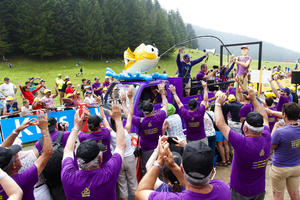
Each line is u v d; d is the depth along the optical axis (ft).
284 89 17.66
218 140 16.31
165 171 6.12
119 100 16.40
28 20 177.78
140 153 11.30
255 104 9.10
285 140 9.05
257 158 7.33
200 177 4.36
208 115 15.69
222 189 4.75
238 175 7.89
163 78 17.72
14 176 5.98
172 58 239.30
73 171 6.11
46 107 23.94
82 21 203.31
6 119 21.30
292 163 9.21
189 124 13.57
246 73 23.47
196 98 19.66
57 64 174.81
